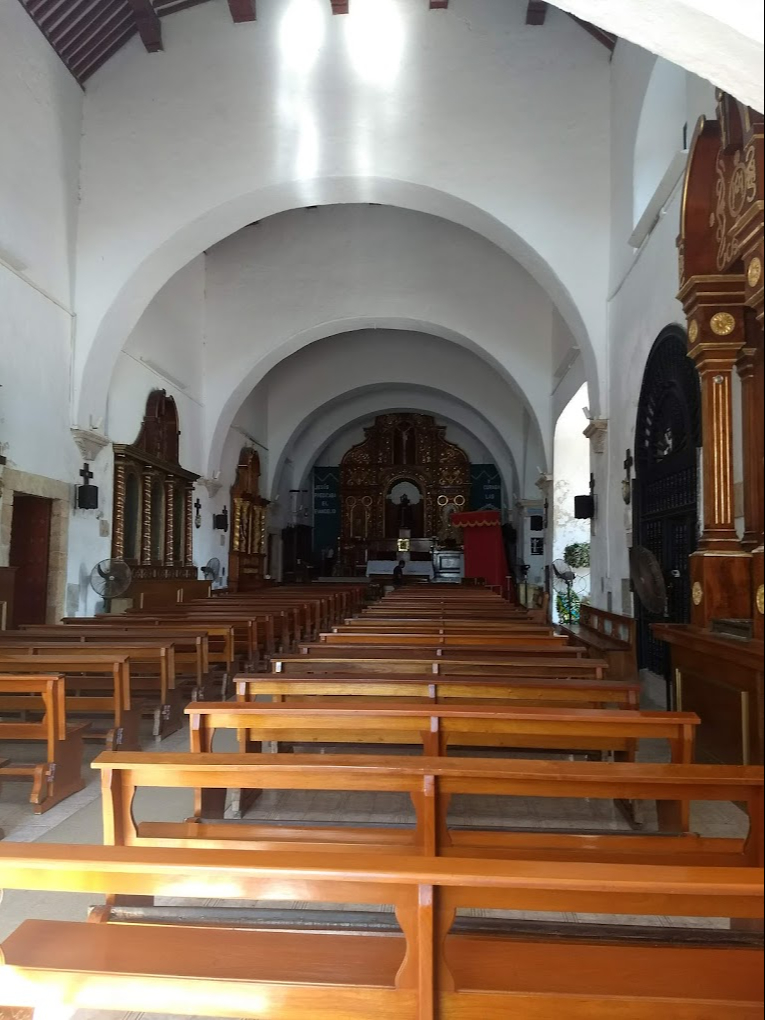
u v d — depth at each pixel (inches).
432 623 324.2
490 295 635.5
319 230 644.1
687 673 216.2
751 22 112.4
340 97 441.7
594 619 393.4
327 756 114.6
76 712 264.5
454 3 441.7
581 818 175.3
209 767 109.5
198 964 86.3
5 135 361.4
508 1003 79.0
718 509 213.9
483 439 957.8
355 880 78.1
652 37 123.2
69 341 430.0
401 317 641.0
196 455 639.1
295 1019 80.7
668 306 318.7
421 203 465.1
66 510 421.1
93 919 96.8
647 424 349.4
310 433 983.6
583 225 436.5
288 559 951.6
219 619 342.3
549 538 632.4
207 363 657.6
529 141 439.5
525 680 177.3
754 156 178.7
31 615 412.8
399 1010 79.9
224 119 444.5
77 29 411.2
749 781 105.9
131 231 440.1
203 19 445.4
